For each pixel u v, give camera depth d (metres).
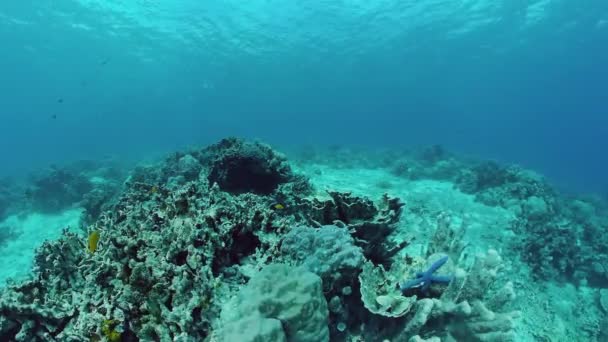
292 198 6.52
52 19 28.75
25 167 34.94
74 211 13.12
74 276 3.61
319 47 39.03
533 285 7.39
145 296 2.94
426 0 27.53
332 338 3.21
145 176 10.66
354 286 3.42
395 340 3.02
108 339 2.74
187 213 4.09
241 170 7.93
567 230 9.27
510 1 26.61
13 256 10.30
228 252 3.72
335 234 3.50
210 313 2.81
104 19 29.05
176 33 32.97
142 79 53.72
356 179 15.35
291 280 2.74
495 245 8.30
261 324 2.34
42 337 3.04
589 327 6.55
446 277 3.14
